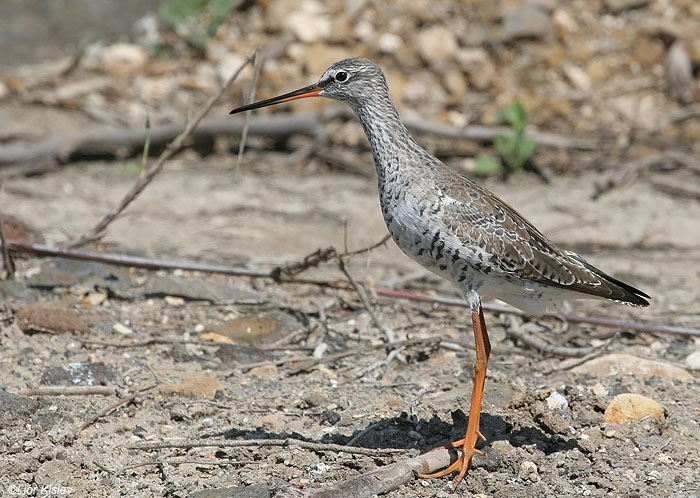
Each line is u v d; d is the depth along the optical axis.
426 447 8.96
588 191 15.94
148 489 8.23
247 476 8.39
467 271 8.61
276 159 16.94
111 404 9.56
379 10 19.39
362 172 16.52
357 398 9.89
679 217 15.05
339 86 9.38
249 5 19.81
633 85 18.45
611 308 12.36
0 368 10.02
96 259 11.73
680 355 10.98
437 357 10.84
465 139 17.20
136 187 12.20
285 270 11.62
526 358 10.85
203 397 9.77
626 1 19.53
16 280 11.88
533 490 8.13
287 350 10.88
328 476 8.41
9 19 19.48
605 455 8.79
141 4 20.11
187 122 12.06
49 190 15.40
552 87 18.44
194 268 11.74
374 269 13.19
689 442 8.98
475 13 19.33
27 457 8.57
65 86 18.20
